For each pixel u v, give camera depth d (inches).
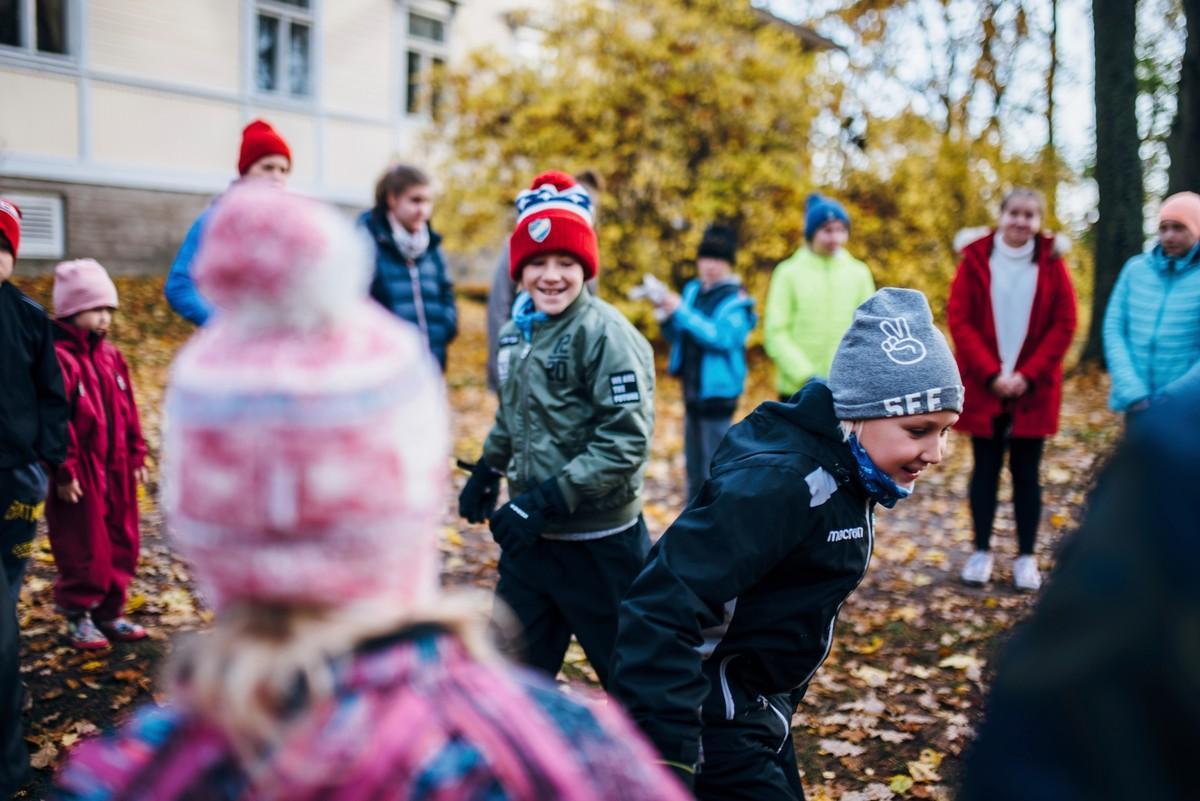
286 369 33.0
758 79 467.8
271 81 606.5
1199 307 181.8
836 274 220.5
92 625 163.3
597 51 466.9
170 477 35.0
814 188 471.2
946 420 81.0
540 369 123.8
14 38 498.3
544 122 466.0
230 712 33.2
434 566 37.9
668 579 76.1
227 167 585.3
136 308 476.4
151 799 35.4
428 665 35.0
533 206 123.0
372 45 648.4
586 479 117.6
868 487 82.8
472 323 567.2
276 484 32.3
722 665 83.4
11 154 494.9
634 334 124.2
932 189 487.5
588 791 35.6
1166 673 28.8
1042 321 194.4
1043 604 33.1
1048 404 195.3
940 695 157.6
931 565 220.7
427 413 36.1
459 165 501.7
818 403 83.5
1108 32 466.3
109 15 525.7
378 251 202.2
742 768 82.1
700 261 222.2
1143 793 28.5
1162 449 31.0
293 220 33.5
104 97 528.7
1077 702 30.1
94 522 158.6
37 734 135.9
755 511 77.8
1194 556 29.0
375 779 32.6
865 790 131.6
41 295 468.1
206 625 173.3
